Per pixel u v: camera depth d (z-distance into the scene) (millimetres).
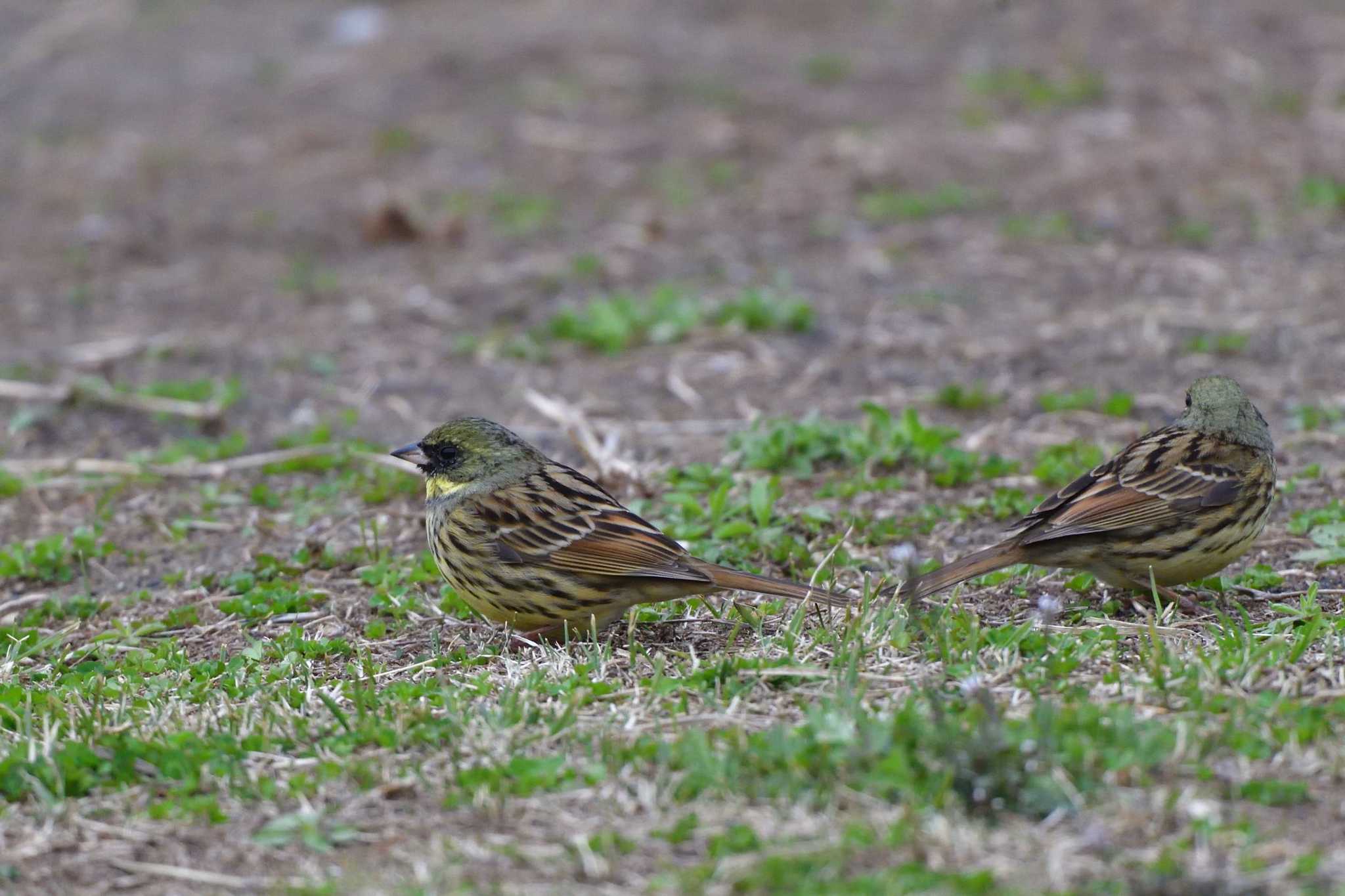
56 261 22188
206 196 24609
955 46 30062
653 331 17859
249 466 14328
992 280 19438
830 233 21562
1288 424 14148
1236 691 8102
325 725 8430
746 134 25734
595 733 8055
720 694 8461
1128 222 21141
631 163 24906
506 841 7062
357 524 12688
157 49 32531
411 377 17250
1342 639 8891
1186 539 9688
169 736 8266
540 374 17141
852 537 11680
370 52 30938
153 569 12148
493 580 9789
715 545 11297
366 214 23281
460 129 26719
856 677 8508
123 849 7277
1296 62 27781
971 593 10383
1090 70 27875
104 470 14336
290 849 7207
